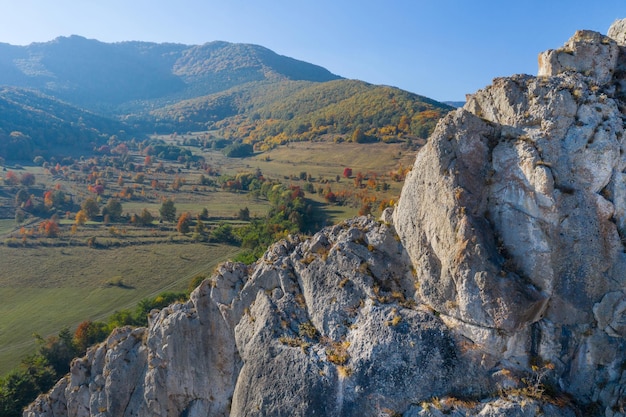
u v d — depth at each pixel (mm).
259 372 22719
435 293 19656
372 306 21062
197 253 114062
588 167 18078
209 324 29688
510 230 18750
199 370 30109
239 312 27750
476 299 17875
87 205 142875
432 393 18312
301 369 21047
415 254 20844
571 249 17938
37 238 124062
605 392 17281
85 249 117562
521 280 17953
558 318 18078
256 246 103250
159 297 76312
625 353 17375
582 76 19828
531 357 18234
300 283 25125
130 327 36562
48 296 91188
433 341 18859
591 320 17766
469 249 18109
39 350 64250
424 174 20578
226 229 124562
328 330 22156
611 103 18688
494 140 20000
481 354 18109
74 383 36625
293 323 23578
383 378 19125
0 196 159625
